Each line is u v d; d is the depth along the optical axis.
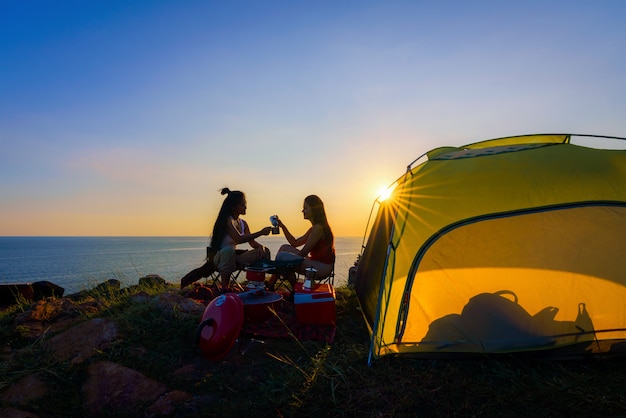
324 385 3.12
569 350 3.61
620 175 3.58
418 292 3.79
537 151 3.97
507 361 3.56
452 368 3.43
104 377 3.23
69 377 3.29
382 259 4.47
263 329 4.23
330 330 4.27
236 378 3.32
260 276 4.88
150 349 3.75
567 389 3.04
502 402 2.85
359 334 4.31
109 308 4.80
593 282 3.74
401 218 4.04
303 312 4.29
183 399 3.04
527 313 3.75
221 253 5.21
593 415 2.70
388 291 3.79
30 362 3.49
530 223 3.78
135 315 4.33
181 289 6.00
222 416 2.81
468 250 3.80
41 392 3.12
